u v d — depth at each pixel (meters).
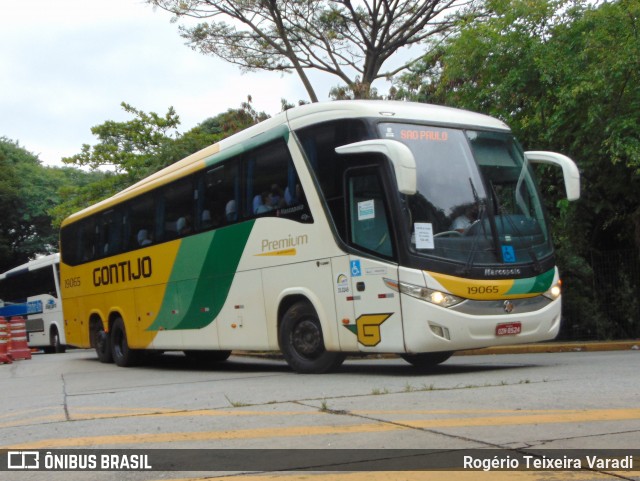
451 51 18.06
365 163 10.07
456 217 9.98
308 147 10.97
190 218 14.00
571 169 10.86
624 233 17.69
